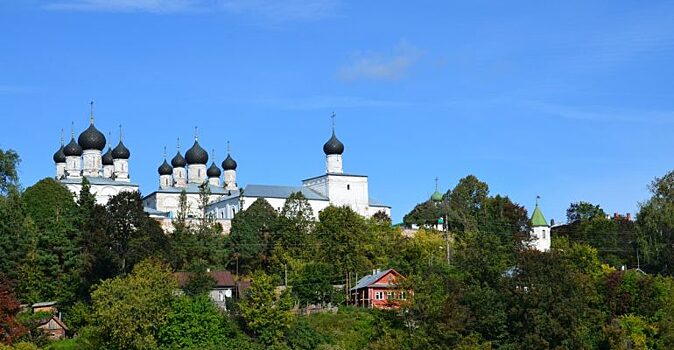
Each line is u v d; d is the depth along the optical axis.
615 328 154.75
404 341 147.25
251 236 198.75
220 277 178.25
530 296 152.75
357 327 158.62
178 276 174.62
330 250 189.62
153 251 174.12
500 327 153.12
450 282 162.62
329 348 150.50
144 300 145.75
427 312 151.50
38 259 168.12
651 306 168.12
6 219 171.38
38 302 165.25
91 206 185.62
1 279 152.75
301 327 154.00
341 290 181.12
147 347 144.62
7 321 142.38
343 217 194.75
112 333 143.38
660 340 162.25
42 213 192.75
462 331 151.25
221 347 147.88
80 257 169.00
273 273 186.75
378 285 174.50
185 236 193.75
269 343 151.12
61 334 155.12
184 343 147.50
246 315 152.50
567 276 159.88
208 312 151.62
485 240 184.12
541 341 147.75
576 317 151.88
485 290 158.75
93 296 147.00
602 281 175.62
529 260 163.50
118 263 167.25
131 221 173.38
